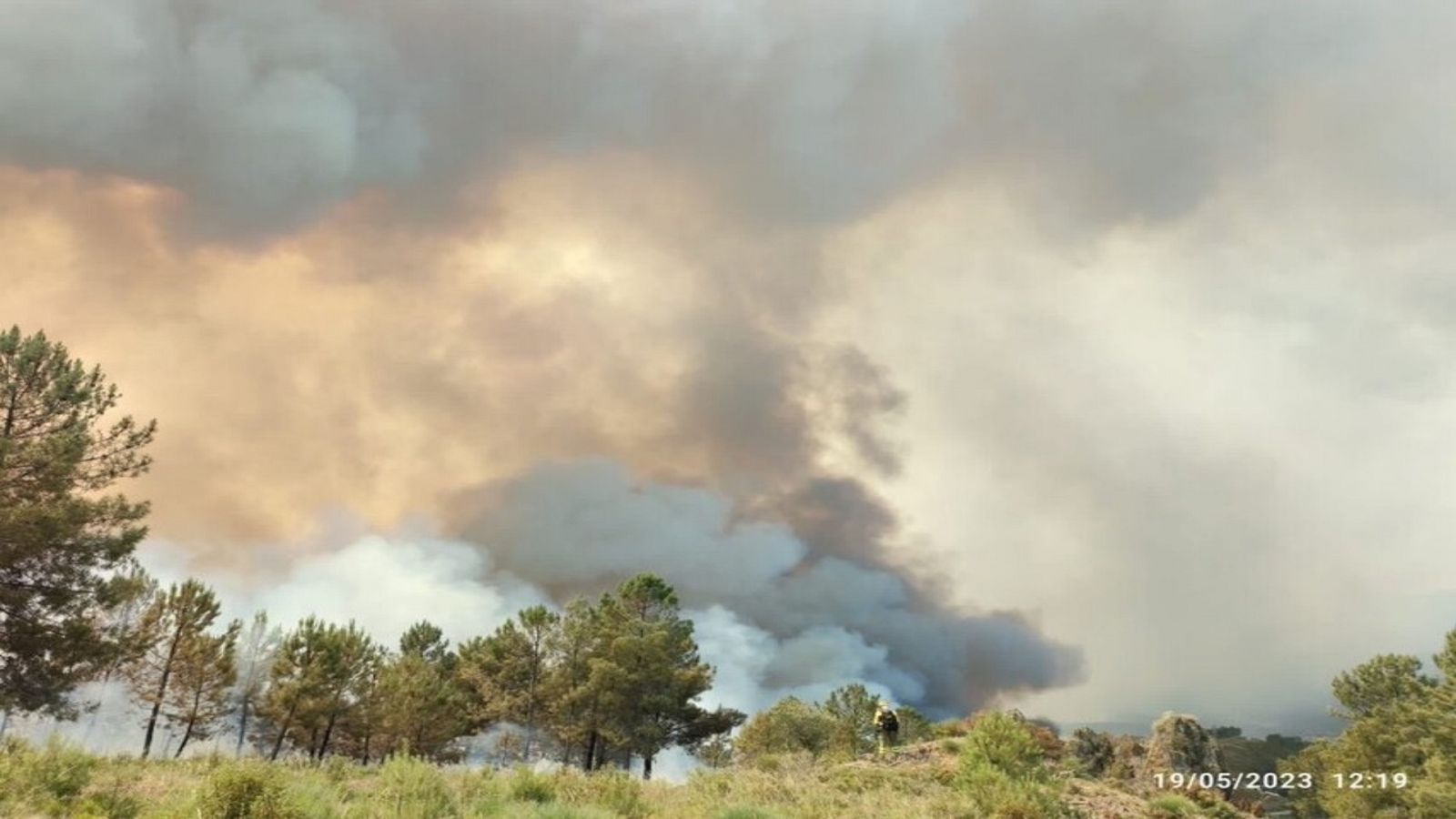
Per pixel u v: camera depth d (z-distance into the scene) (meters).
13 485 22.50
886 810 16.39
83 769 12.37
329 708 39.41
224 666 34.69
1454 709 37.03
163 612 33.88
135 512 24.25
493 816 12.70
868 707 43.94
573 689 44.62
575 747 46.31
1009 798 17.30
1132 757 35.81
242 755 17.59
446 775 16.78
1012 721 21.12
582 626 47.38
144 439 25.61
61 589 23.20
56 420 24.22
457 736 47.59
